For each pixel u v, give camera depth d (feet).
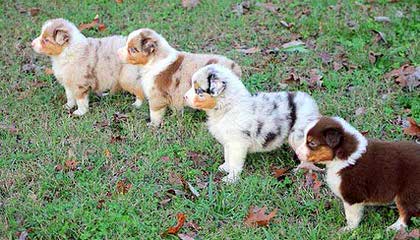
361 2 11.03
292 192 7.73
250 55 9.93
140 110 9.12
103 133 8.65
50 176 7.95
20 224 7.34
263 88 9.28
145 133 8.62
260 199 7.68
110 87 9.25
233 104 7.86
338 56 9.78
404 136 8.33
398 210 7.22
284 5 11.09
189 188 7.80
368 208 7.49
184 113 8.88
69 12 11.11
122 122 8.86
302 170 7.94
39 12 11.14
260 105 7.91
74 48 8.98
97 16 10.89
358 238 7.14
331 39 10.13
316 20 10.55
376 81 9.26
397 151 7.06
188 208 7.59
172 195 7.74
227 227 7.36
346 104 8.87
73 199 7.66
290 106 7.94
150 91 8.77
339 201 7.55
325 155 7.08
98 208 7.58
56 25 8.97
